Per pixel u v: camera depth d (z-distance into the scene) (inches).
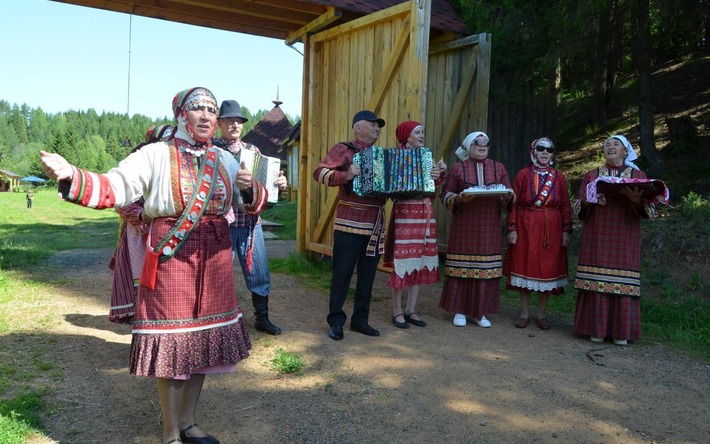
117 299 166.2
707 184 340.5
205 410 133.4
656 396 149.9
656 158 372.5
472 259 207.2
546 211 207.3
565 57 350.6
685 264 277.3
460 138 306.7
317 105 319.0
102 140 5935.0
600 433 127.8
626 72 582.9
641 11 350.0
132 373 104.3
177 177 104.2
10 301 221.5
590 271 196.1
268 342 182.1
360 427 126.6
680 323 217.2
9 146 5856.3
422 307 239.5
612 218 193.3
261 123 1477.6
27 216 916.0
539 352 183.8
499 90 388.5
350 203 187.0
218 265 110.0
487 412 136.4
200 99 106.7
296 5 285.1
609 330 195.8
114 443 117.0
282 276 291.6
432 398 143.2
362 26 282.2
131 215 152.8
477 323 213.8
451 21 308.8
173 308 104.7
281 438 120.8
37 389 139.5
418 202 200.8
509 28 349.7
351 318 198.7
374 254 189.5
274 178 173.9
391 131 271.1
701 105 454.0
